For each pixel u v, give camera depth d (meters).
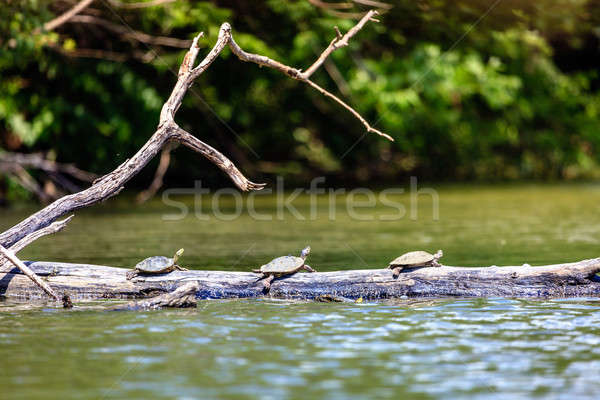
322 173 70.25
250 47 51.88
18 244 20.14
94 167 56.47
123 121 54.25
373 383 13.20
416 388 12.95
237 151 64.25
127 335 16.33
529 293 20.19
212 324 17.31
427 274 20.53
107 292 20.47
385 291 20.36
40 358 14.68
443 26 47.59
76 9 42.56
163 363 14.36
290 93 66.12
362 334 16.33
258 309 18.91
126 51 55.06
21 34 41.22
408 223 39.25
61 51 47.75
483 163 75.38
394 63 60.16
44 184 54.19
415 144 69.38
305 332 16.53
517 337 16.00
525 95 73.06
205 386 13.08
